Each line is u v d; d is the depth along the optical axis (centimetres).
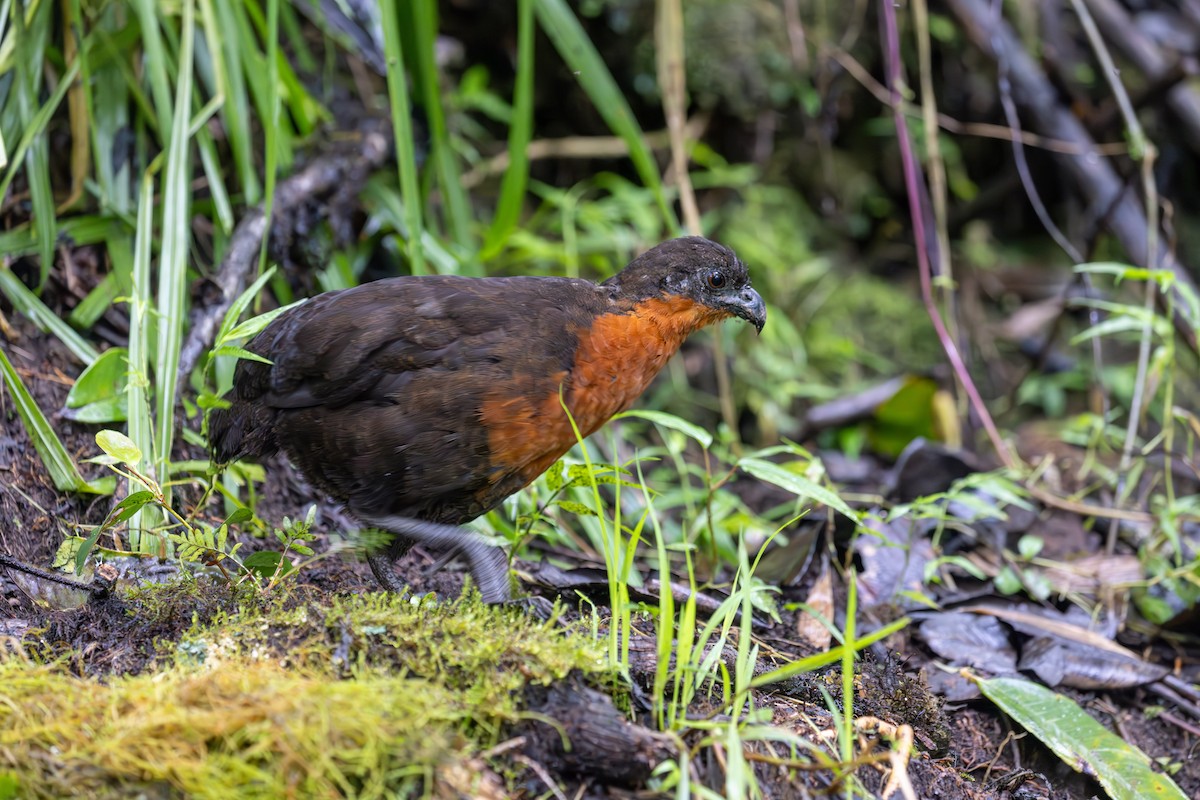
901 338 1243
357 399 576
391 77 793
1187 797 590
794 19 1152
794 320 1216
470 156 1113
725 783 465
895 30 1022
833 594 735
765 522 809
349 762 429
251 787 420
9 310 735
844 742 471
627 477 649
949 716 650
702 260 647
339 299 585
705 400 1113
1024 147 1323
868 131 1315
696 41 1240
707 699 525
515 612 553
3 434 663
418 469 575
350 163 877
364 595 554
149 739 430
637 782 468
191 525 639
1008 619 730
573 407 601
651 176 903
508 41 1232
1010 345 1276
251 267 785
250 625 516
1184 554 855
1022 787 613
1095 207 1135
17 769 418
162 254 727
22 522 632
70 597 562
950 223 1314
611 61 1238
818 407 1051
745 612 509
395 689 458
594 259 1088
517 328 584
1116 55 1238
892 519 751
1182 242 1289
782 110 1280
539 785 462
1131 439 886
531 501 751
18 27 764
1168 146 1287
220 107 871
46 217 740
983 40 1195
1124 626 793
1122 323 846
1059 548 862
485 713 469
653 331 634
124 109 826
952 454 868
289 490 754
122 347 767
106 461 548
